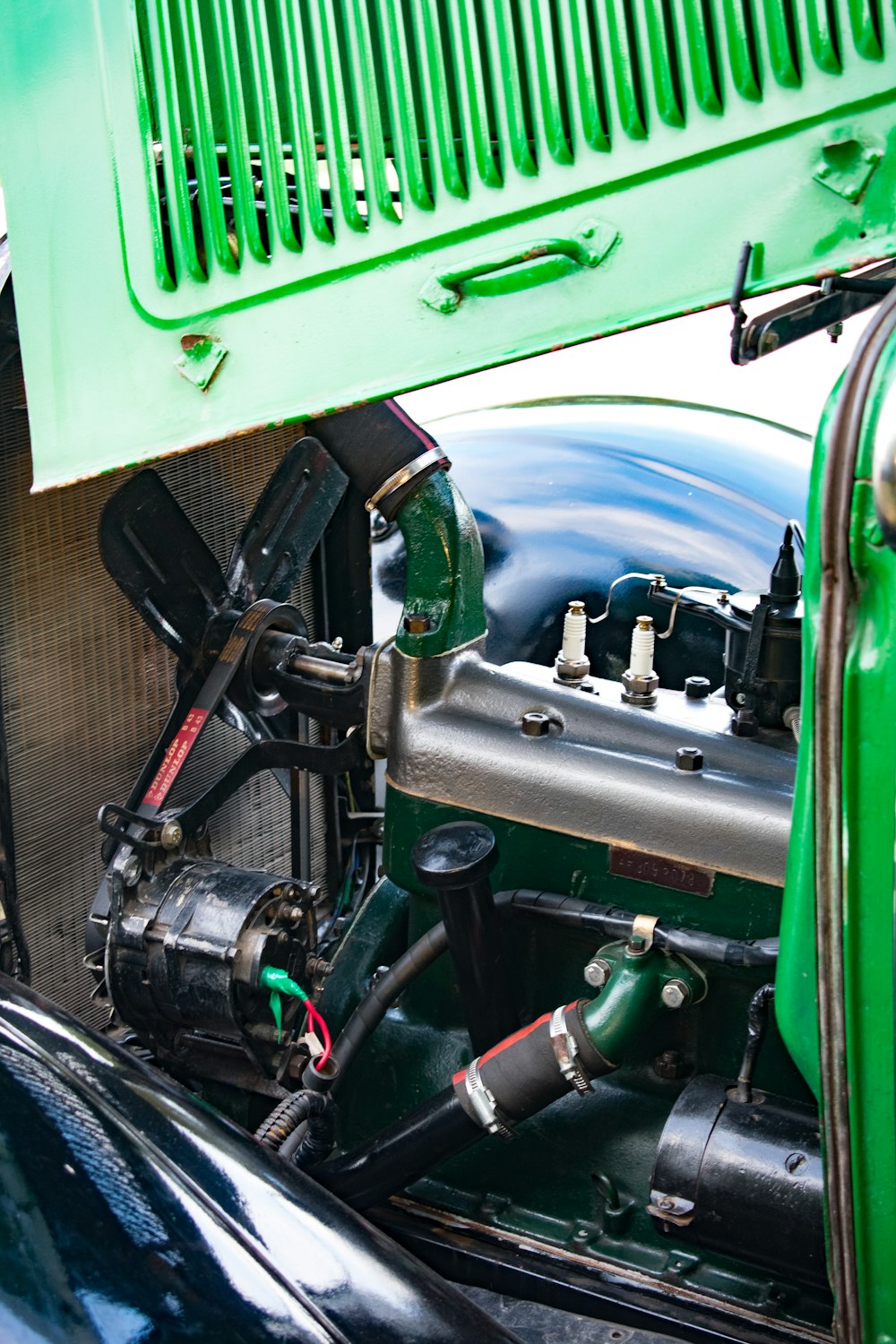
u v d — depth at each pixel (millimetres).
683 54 1105
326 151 1276
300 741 2381
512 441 3258
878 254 1065
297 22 1258
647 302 1165
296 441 2438
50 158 1395
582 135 1161
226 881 1879
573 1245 1815
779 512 2949
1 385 1870
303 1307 1294
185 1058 1966
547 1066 1669
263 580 2195
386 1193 1785
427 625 1917
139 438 1418
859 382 920
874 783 954
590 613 2734
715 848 1725
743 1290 1711
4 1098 1453
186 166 1390
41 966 2119
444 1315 1333
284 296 1321
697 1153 1607
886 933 976
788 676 1822
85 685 2111
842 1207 1050
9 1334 1252
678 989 1685
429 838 1778
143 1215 1352
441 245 1241
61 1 1343
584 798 1804
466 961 1793
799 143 1083
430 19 1196
